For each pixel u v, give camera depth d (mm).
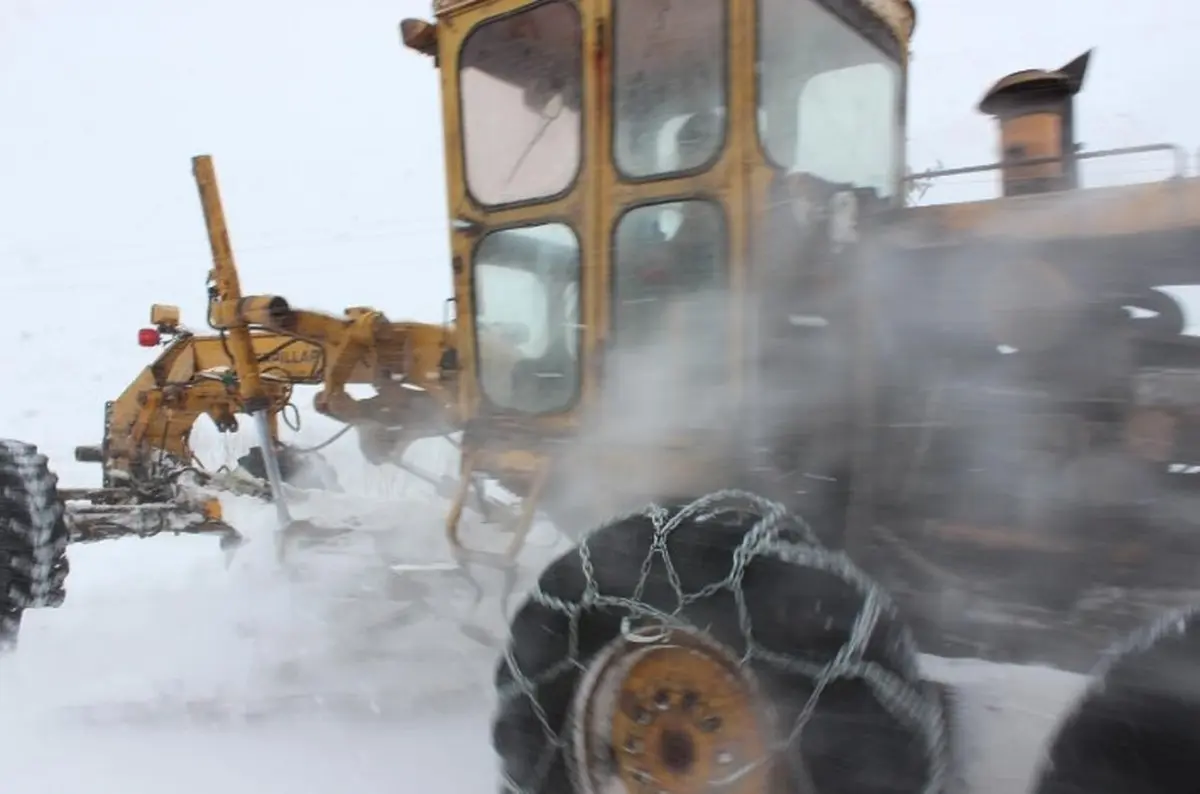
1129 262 2346
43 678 4195
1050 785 1945
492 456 3520
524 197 3393
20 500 4406
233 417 5258
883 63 3617
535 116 3342
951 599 2566
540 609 2623
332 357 4418
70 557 6062
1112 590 2385
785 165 3025
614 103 3127
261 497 5012
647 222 3092
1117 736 1880
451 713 3758
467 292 3572
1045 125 2703
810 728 2238
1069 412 2428
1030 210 2447
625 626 2492
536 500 3326
